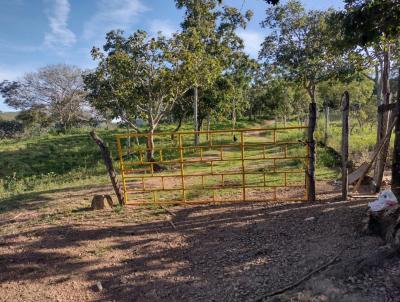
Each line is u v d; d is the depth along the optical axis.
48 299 4.57
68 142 29.22
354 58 13.55
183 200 8.00
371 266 4.21
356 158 13.02
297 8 20.91
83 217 7.32
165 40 16.73
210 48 21.70
